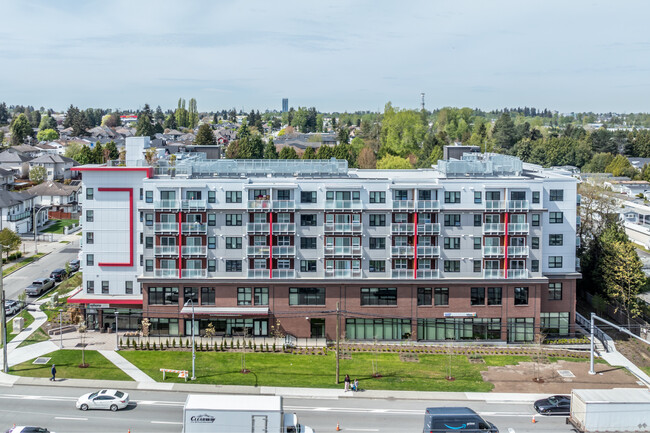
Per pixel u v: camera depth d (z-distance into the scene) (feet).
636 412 191.83
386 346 273.13
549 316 288.71
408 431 199.21
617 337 289.33
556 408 213.46
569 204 286.25
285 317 277.44
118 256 288.71
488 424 190.49
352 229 274.77
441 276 278.46
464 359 262.06
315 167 302.04
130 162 294.05
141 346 264.72
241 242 276.62
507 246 276.41
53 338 275.39
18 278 364.58
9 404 213.87
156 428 197.67
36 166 625.00
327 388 232.12
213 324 279.69
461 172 295.89
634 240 492.54
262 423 181.57
